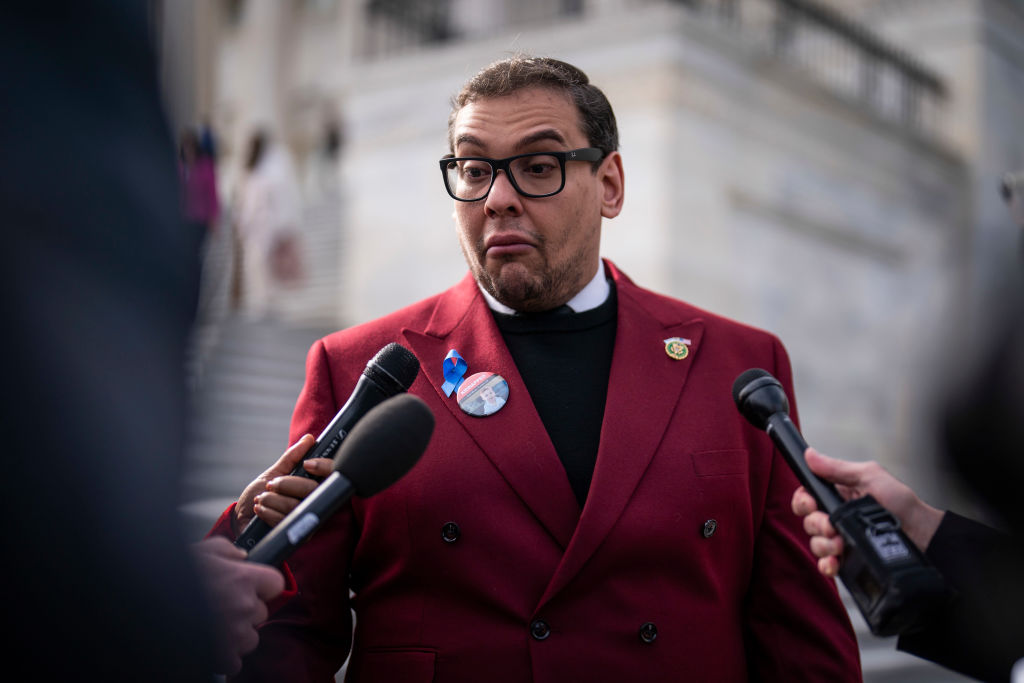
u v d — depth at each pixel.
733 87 8.98
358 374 1.92
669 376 1.91
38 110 0.80
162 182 0.86
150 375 0.82
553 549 1.74
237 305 9.18
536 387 1.89
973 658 1.42
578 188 1.85
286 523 1.30
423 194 9.68
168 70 0.95
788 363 2.05
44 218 0.78
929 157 12.07
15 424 0.77
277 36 16.05
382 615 1.77
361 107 10.14
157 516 0.81
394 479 1.34
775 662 1.84
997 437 1.23
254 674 1.68
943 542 1.45
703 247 8.54
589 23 8.76
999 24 13.62
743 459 1.86
